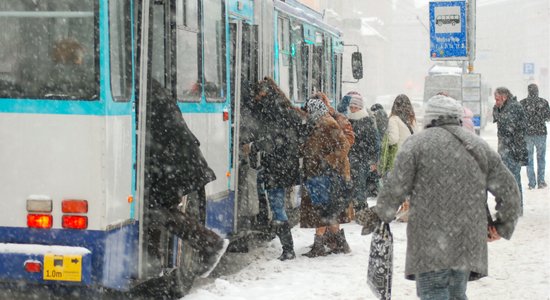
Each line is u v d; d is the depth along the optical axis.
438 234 8.05
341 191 14.25
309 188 14.16
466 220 8.08
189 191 10.30
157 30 10.58
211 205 12.38
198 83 11.94
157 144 10.23
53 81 9.28
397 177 8.22
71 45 9.25
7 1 9.40
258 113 14.06
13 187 9.34
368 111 19.75
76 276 9.11
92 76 9.20
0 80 9.38
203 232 10.58
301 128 14.08
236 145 13.43
